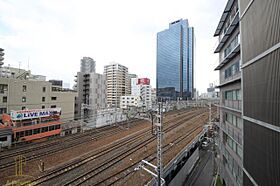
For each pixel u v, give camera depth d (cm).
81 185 1734
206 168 3191
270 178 1022
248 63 1378
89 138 3381
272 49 1003
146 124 4844
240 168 1727
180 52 12538
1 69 5556
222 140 2630
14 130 2956
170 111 7550
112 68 10431
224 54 2492
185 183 2603
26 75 5291
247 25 1398
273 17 991
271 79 1016
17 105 3847
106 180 1838
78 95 5916
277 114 952
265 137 1088
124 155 2522
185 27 12656
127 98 8362
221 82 2748
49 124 3450
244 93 1491
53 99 4506
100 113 4731
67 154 2542
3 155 2442
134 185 1747
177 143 3138
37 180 1808
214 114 6931
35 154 2511
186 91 12500
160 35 13738
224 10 2106
